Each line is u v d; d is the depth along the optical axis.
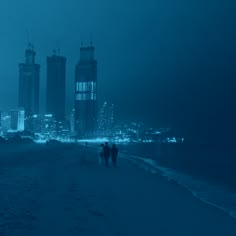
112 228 8.77
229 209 13.46
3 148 82.44
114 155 28.88
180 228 9.38
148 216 10.69
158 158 68.94
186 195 16.02
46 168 26.97
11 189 14.74
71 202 12.07
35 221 8.97
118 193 15.10
